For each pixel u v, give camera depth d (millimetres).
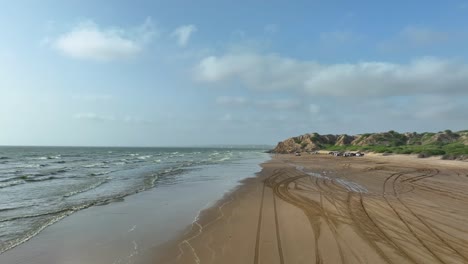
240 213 11617
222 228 9555
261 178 23984
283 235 8688
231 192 16984
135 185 19922
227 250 7535
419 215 11023
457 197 14914
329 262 6695
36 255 7484
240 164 42688
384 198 14586
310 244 7879
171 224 10195
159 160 53719
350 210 11898
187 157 68250
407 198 14578
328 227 9477
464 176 25406
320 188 18203
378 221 10180
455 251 7375
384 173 28031
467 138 99750
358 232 8914
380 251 7355
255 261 6789
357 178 23688
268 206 12875
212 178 24234
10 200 14367
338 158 62750
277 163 45094
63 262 7051
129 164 41906
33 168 34406
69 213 11773
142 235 8992
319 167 36156
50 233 9234
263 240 8258
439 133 108188
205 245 7965
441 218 10586
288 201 13984
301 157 71000
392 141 114812
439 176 25375
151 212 12008
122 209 12562
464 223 9930
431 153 54312
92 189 18062
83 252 7641
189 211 12148
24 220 10680
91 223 10367
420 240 8188
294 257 7008
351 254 7176
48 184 20062
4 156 67438
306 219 10508
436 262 6711
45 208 12641
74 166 37781
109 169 33031
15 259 7246
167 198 15141
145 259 7121
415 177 24531
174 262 6883
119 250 7766
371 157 64375
